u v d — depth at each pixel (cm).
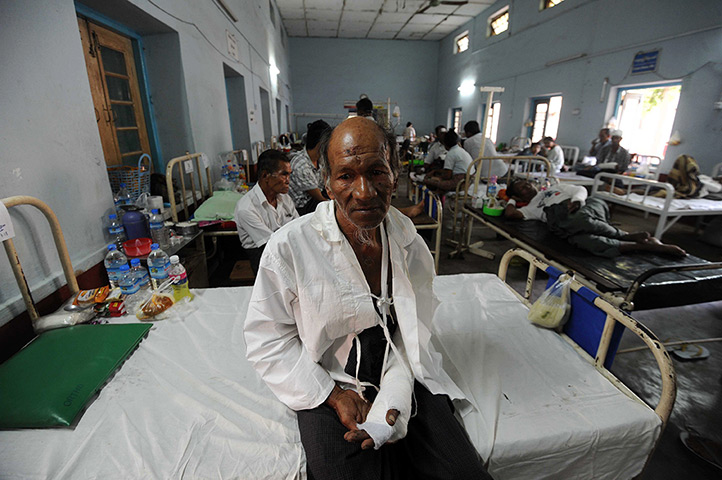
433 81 1254
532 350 131
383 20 973
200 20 317
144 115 281
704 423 156
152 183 259
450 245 400
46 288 140
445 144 445
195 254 242
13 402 101
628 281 183
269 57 711
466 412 101
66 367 115
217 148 366
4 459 88
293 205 259
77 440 93
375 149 69
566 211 258
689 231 434
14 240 129
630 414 101
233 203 268
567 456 96
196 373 117
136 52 267
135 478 83
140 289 164
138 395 108
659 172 494
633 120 593
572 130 654
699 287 180
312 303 86
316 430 86
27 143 133
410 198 476
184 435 95
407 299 92
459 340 136
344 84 1216
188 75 287
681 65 459
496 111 916
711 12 421
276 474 85
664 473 134
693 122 449
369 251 91
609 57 565
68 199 155
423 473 85
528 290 163
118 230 183
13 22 127
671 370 98
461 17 964
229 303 160
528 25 757
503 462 92
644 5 500
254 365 93
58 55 148
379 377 102
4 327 124
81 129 163
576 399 108
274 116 795
